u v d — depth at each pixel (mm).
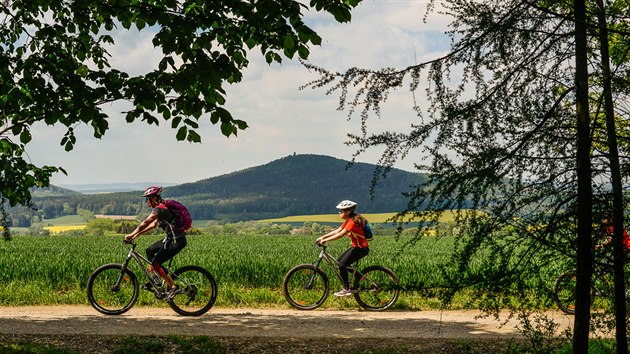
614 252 4477
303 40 6898
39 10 9328
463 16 4715
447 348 7699
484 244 4418
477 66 4699
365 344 8094
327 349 7797
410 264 18484
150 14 6891
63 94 7219
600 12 4598
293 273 11742
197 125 7480
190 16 7035
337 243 40125
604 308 4832
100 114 7098
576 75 4637
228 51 7211
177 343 7898
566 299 4711
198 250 30750
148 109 7094
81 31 9484
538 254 4508
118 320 10266
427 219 4426
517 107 4621
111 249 32250
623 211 4449
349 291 11297
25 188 9156
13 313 11297
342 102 4789
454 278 4613
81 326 9617
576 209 4492
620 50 4629
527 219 4453
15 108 7758
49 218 194000
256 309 11852
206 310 10805
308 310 11719
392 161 4633
